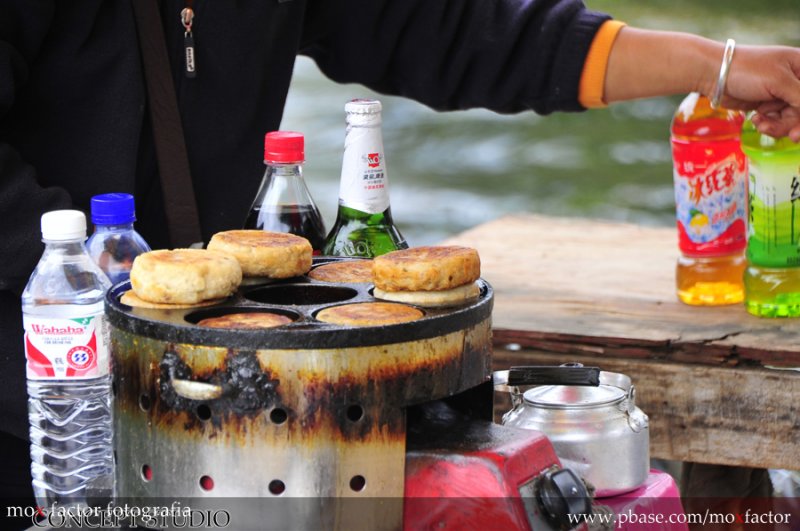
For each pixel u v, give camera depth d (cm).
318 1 260
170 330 137
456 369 144
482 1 263
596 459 168
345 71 273
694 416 244
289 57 244
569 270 309
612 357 251
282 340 134
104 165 220
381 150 195
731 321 260
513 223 366
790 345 240
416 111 988
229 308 152
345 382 136
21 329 214
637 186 803
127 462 145
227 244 167
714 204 270
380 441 139
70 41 214
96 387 190
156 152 224
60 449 192
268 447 136
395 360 138
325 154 859
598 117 953
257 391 135
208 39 226
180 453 139
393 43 265
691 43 255
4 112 206
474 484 139
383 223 198
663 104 980
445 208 774
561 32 260
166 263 151
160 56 221
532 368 173
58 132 220
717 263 273
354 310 151
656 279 299
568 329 255
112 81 218
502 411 248
